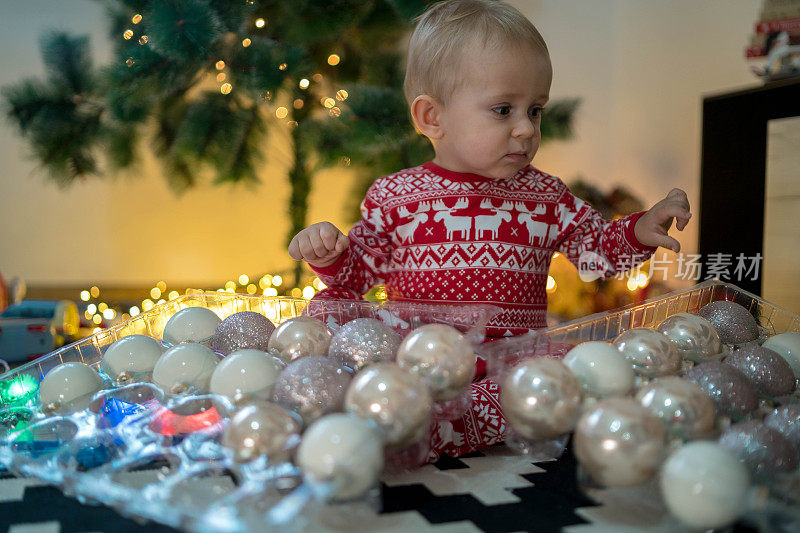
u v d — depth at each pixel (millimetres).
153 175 3676
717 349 832
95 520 592
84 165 2180
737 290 1008
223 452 598
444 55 990
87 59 2166
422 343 660
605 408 559
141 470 705
